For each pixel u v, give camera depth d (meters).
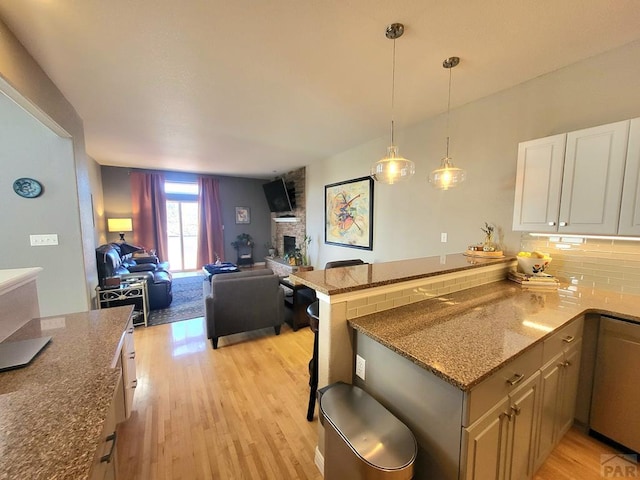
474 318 1.47
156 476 1.51
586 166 1.87
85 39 1.82
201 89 2.53
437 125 3.17
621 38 1.82
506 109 2.54
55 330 1.39
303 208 6.31
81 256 2.93
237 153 4.97
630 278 1.94
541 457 1.44
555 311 1.59
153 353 2.91
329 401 1.26
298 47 1.92
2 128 2.64
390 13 1.60
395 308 1.63
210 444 1.73
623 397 1.59
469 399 0.94
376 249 4.15
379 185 4.04
